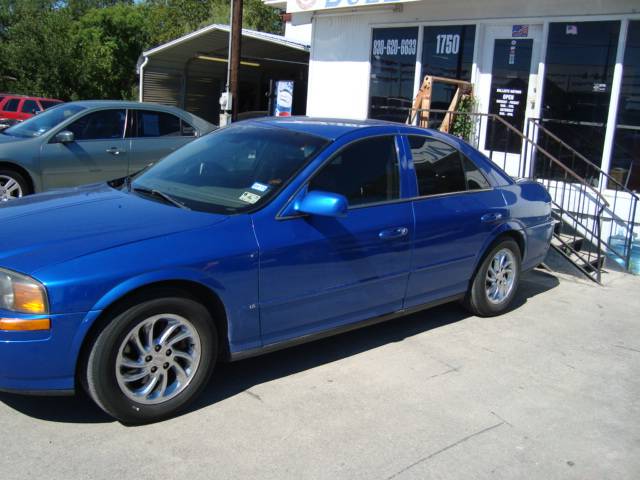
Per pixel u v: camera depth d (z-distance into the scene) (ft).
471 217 16.31
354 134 14.25
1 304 10.00
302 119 16.12
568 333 17.53
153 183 14.21
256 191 12.85
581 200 26.96
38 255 10.28
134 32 110.63
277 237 12.24
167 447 10.53
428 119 29.14
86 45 104.12
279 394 12.70
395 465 10.44
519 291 21.70
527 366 14.99
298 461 10.37
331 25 35.32
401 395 13.00
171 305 11.00
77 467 9.82
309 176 13.03
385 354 15.14
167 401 11.26
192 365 11.53
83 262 10.23
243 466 10.14
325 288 13.17
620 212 25.96
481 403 12.91
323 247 12.91
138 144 28.48
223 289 11.54
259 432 11.19
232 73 36.68
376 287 14.26
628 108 25.72
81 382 10.68
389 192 14.58
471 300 17.71
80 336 10.13
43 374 10.10
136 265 10.53
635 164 25.71
